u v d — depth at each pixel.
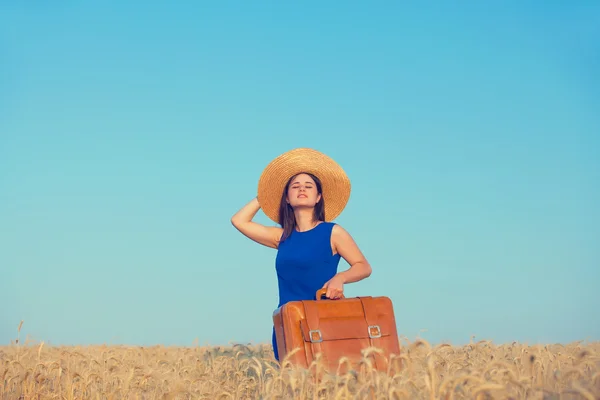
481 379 3.33
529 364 4.16
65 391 5.64
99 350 9.41
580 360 3.92
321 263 7.12
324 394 4.25
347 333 5.78
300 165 7.71
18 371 6.18
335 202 7.99
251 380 5.49
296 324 5.75
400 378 4.05
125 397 5.43
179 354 9.62
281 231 7.84
